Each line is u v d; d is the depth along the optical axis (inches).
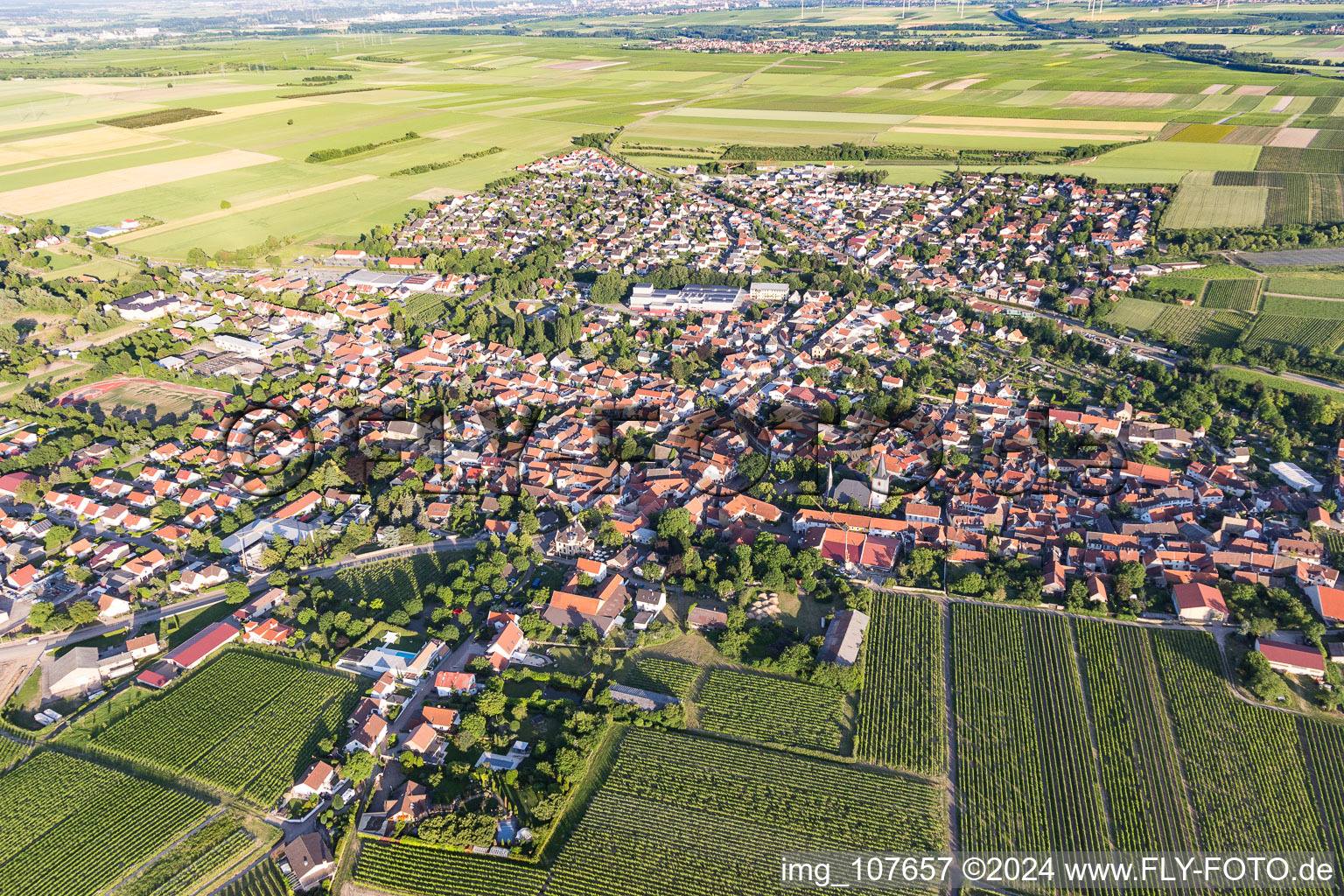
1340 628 6540.4
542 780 5531.5
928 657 6525.6
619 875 4948.3
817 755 5743.1
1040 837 5157.5
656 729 5935.0
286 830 5280.5
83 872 5014.8
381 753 5782.5
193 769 5664.4
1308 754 5615.2
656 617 6978.4
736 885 4891.7
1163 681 6225.4
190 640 6717.5
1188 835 5147.6
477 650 6643.7
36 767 5689.0
